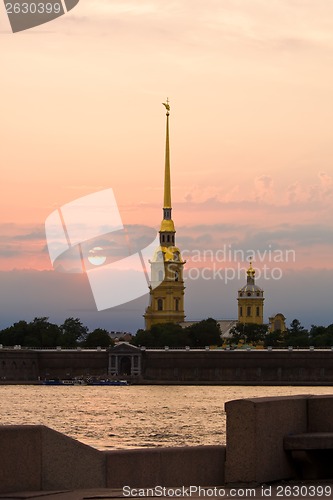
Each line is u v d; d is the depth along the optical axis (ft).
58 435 97.19
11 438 93.91
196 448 106.01
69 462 97.50
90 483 98.53
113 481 99.55
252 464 102.06
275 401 104.88
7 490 93.09
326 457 108.06
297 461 106.93
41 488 95.76
